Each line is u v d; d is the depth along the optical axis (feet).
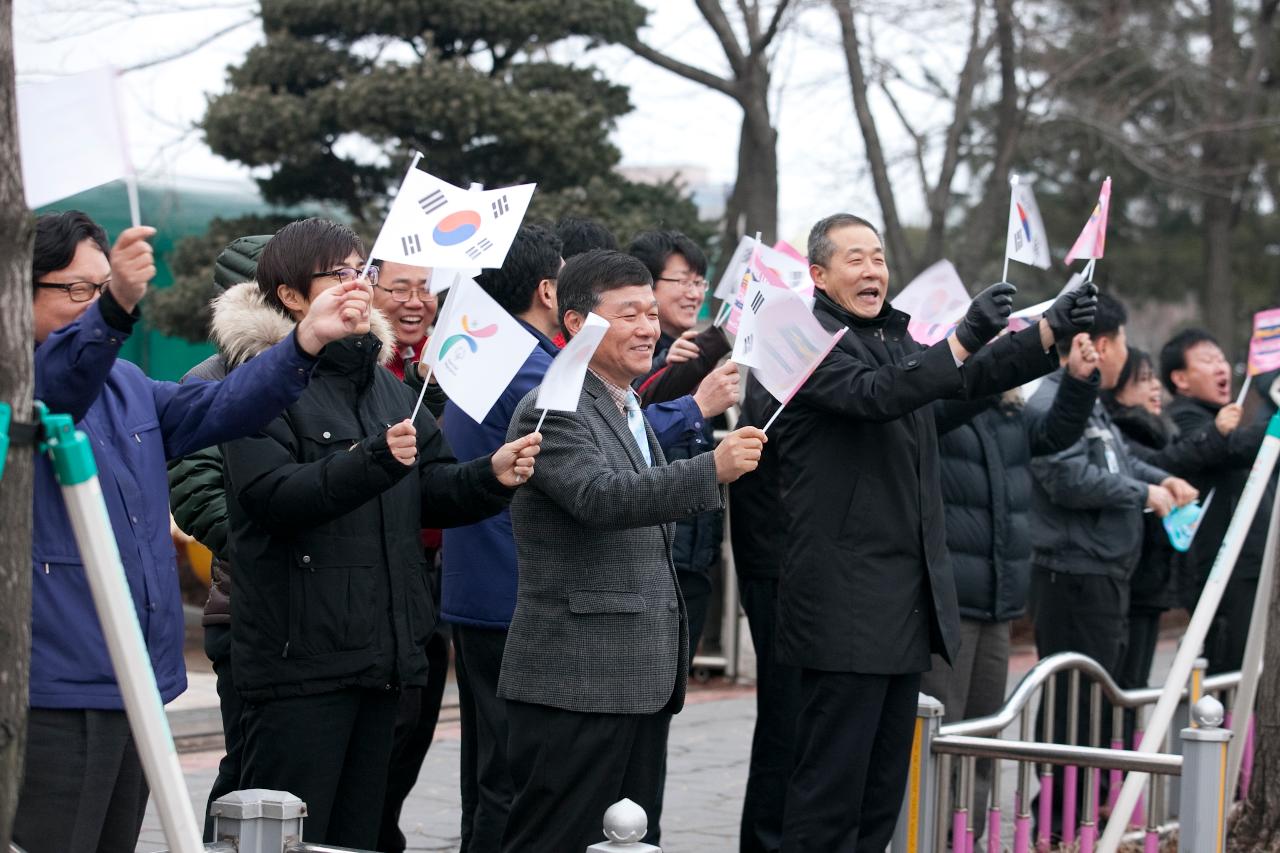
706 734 31.73
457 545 17.28
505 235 13.51
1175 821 22.11
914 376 15.52
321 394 14.64
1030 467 22.44
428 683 18.53
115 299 11.26
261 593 13.98
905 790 16.79
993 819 17.89
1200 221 68.59
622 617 13.89
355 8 41.22
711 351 19.53
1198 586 25.94
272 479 13.61
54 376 11.30
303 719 13.91
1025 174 65.87
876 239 17.10
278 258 14.78
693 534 20.16
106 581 9.53
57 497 11.98
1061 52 52.54
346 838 14.71
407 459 13.42
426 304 18.42
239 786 15.85
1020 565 20.42
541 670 13.89
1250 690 18.89
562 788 13.83
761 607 19.70
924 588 16.46
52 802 11.87
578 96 44.21
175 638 12.87
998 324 15.79
